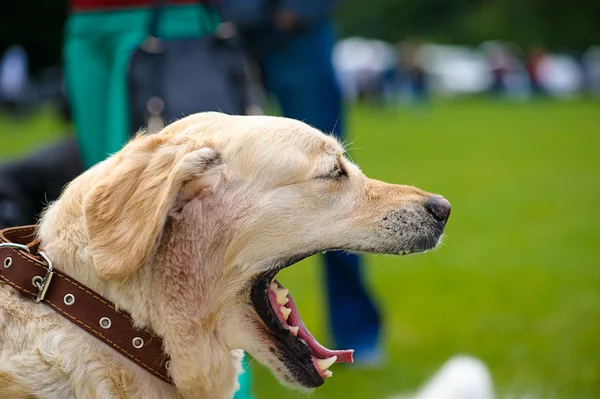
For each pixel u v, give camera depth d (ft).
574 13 198.90
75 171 19.44
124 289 10.23
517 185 50.72
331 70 19.97
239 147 10.94
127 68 15.15
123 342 10.21
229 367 10.99
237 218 10.78
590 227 37.32
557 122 105.91
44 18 129.18
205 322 10.63
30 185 19.19
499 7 203.62
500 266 29.91
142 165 10.16
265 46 19.63
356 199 11.73
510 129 95.04
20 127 84.12
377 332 20.44
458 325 22.93
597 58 173.58
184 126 11.22
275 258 11.06
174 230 10.41
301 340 11.18
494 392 17.90
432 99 163.53
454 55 191.31
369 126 99.09
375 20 215.72
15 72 95.76
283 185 11.06
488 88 166.20
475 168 58.54
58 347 9.93
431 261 30.96
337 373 19.63
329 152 11.60
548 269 29.32
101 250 9.81
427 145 75.10
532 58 160.76
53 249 10.34
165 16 15.53
